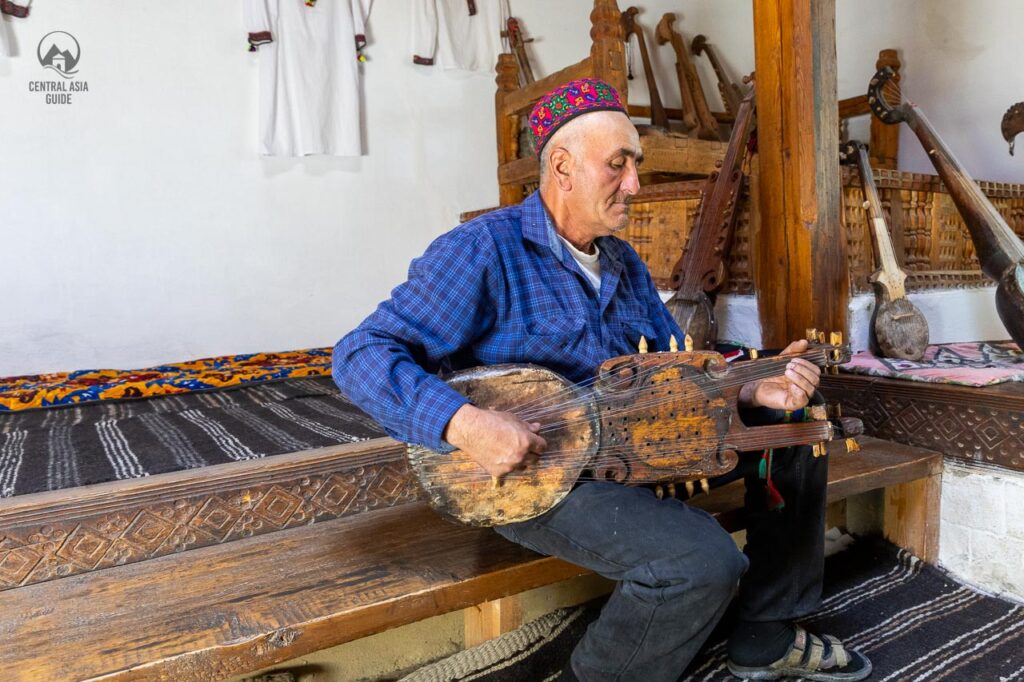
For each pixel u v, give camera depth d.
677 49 5.31
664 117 5.33
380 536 1.70
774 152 2.64
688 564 1.22
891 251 2.85
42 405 2.99
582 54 5.45
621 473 1.39
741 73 5.41
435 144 5.00
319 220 4.71
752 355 1.52
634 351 1.66
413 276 1.39
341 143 4.63
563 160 1.43
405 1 4.80
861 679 1.69
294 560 1.57
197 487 1.65
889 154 4.46
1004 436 2.09
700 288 3.05
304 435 2.31
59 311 4.12
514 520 1.35
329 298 4.80
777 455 1.58
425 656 2.05
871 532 2.48
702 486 1.47
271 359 4.25
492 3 5.02
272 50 4.41
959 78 4.19
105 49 4.09
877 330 2.78
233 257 4.50
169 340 4.39
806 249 2.57
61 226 4.08
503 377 1.34
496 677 1.77
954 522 2.25
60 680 1.12
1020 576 2.08
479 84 5.09
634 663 1.29
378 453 1.87
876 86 3.25
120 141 4.17
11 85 3.92
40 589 1.46
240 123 4.44
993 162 4.08
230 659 1.24
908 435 2.36
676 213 3.36
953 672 1.74
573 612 2.04
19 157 3.96
